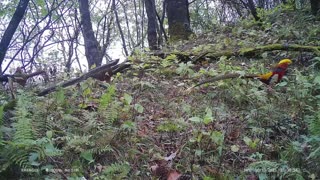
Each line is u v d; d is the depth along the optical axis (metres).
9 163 3.42
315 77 5.64
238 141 4.51
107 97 4.64
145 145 4.30
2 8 12.05
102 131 4.14
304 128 4.66
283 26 10.44
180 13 13.67
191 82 6.43
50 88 5.82
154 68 7.62
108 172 3.59
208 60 7.93
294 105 5.17
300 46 7.38
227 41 9.58
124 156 3.99
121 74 7.32
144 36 23.27
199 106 5.43
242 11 20.08
